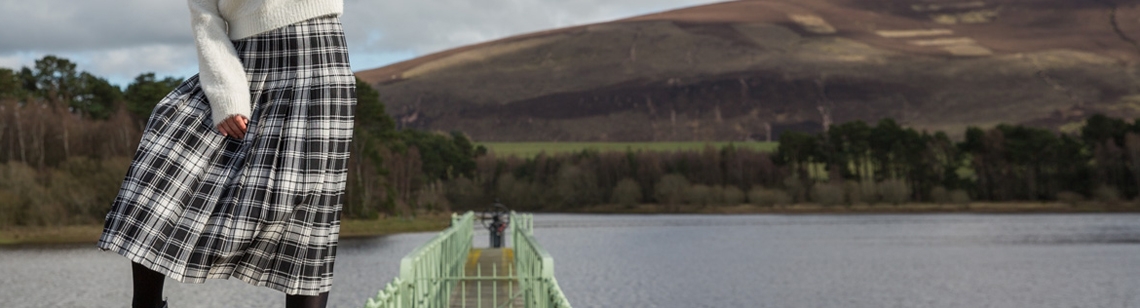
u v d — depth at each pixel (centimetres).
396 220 9512
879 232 8425
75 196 6794
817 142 16575
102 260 4428
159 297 207
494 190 16350
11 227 6378
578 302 3022
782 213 14875
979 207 15250
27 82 10525
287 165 204
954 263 4916
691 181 16225
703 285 3644
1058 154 15838
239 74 207
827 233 8250
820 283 3822
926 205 15575
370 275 3684
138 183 199
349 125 212
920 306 3111
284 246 204
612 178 16238
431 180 15438
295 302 205
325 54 213
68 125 7744
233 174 204
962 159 16350
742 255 5425
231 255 199
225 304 2562
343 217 9212
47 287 3134
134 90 10388
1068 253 5641
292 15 211
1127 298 3369
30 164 7262
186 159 203
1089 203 15225
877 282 3900
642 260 4953
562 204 16012
